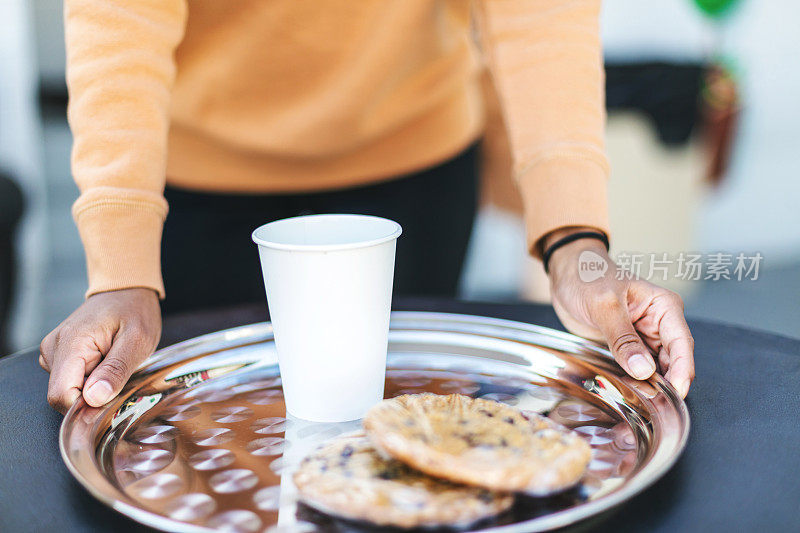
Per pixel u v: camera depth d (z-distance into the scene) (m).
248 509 0.58
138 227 0.79
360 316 0.67
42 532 0.56
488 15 0.94
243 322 0.89
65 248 2.58
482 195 1.53
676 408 0.66
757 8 2.62
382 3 1.00
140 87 0.81
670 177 2.04
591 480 0.60
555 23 0.90
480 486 0.56
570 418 0.69
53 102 2.45
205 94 1.02
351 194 1.13
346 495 0.56
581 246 0.82
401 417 0.61
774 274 2.75
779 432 0.65
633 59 2.21
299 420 0.70
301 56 1.01
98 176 0.79
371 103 1.05
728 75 2.34
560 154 0.85
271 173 1.09
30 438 0.67
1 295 1.54
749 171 2.86
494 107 1.40
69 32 0.82
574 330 0.82
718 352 0.80
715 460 0.62
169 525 0.54
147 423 0.69
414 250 1.19
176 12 0.85
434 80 1.11
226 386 0.76
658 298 0.76
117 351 0.72
